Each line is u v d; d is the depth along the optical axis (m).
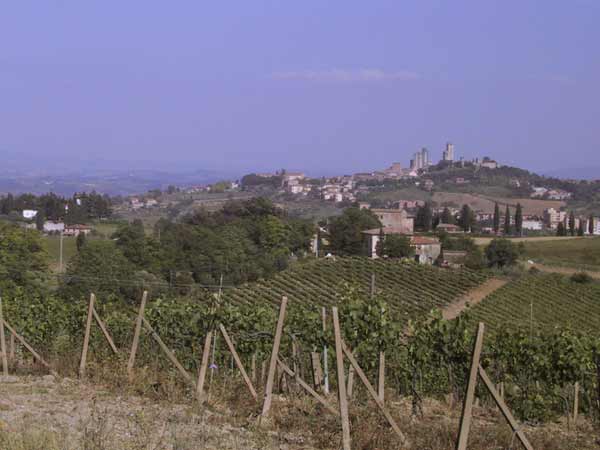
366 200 182.25
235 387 11.16
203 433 8.16
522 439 7.77
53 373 12.08
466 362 11.52
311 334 12.05
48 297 19.94
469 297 51.34
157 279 42.66
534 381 14.22
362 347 11.08
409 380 12.59
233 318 12.77
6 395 10.20
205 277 47.59
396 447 8.48
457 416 11.09
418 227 109.81
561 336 14.21
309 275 54.22
